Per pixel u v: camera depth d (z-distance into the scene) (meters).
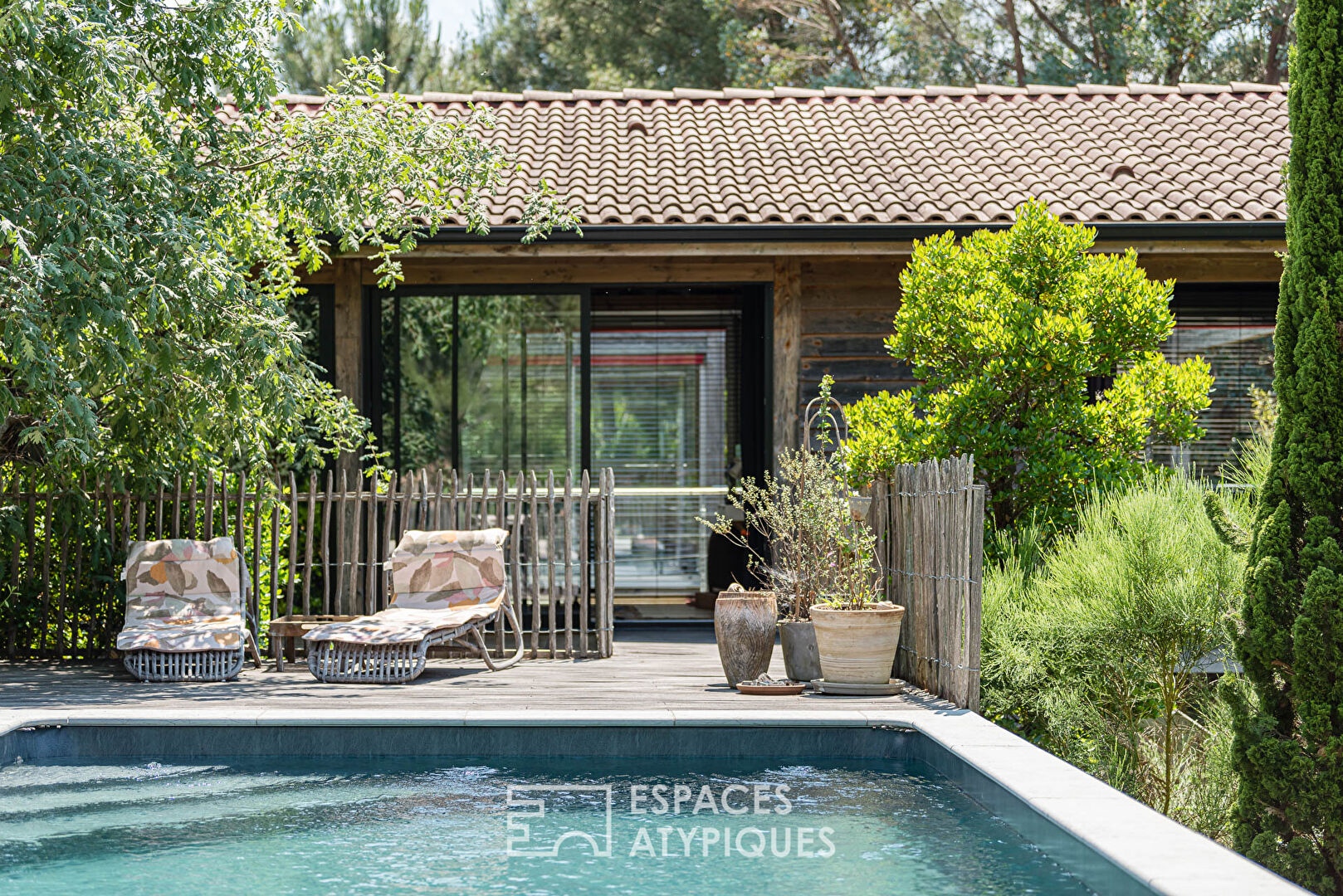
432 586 7.97
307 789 5.18
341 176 7.93
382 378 10.22
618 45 23.92
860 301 10.25
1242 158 10.89
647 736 5.76
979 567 5.93
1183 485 6.82
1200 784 6.27
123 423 7.91
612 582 8.48
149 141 7.58
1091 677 6.48
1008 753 5.00
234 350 7.31
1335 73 4.99
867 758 5.75
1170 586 6.04
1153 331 7.81
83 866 4.13
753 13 23.56
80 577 8.29
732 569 11.99
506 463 10.24
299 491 9.98
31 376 6.50
